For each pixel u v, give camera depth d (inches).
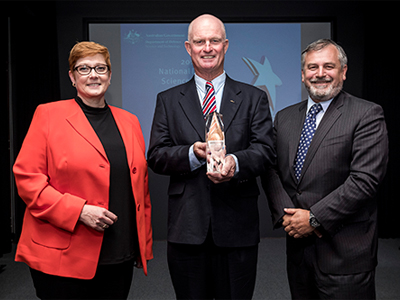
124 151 57.0
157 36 163.6
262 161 57.4
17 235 159.2
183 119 60.4
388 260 132.7
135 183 56.7
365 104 59.7
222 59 60.7
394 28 164.4
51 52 158.2
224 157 52.2
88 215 50.3
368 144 56.6
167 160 57.4
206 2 163.3
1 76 143.6
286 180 64.1
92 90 55.1
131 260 58.4
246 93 62.2
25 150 53.2
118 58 162.7
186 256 59.8
